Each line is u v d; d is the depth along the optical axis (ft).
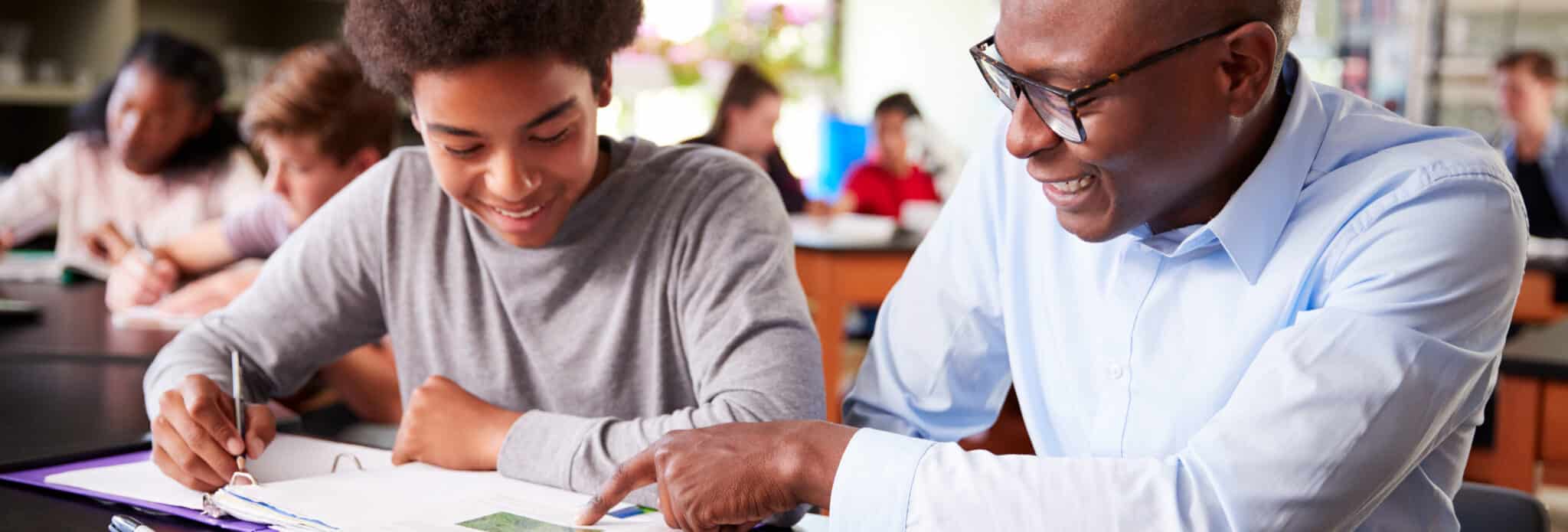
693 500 2.76
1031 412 3.53
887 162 17.65
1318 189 2.92
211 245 7.47
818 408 3.51
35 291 7.57
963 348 3.63
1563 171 15.02
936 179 18.22
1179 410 3.13
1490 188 2.69
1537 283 11.66
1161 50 2.53
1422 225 2.67
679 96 21.29
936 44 22.35
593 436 3.27
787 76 22.45
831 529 2.70
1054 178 2.71
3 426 3.97
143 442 3.75
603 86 3.54
